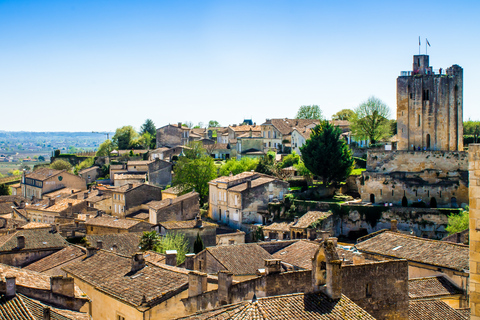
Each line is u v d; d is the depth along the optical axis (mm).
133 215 136750
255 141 189500
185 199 126375
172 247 85062
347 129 188125
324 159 130625
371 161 121250
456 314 44750
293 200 121125
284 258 71938
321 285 34844
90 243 85688
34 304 39531
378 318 39906
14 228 99375
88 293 51344
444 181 114250
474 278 26609
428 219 108250
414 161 117500
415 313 43656
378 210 113000
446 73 121688
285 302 33125
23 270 48688
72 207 139250
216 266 67938
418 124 121688
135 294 45781
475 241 26594
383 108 156625
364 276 39562
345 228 115750
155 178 176750
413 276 56719
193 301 43625
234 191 123375
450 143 119750
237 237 104375
